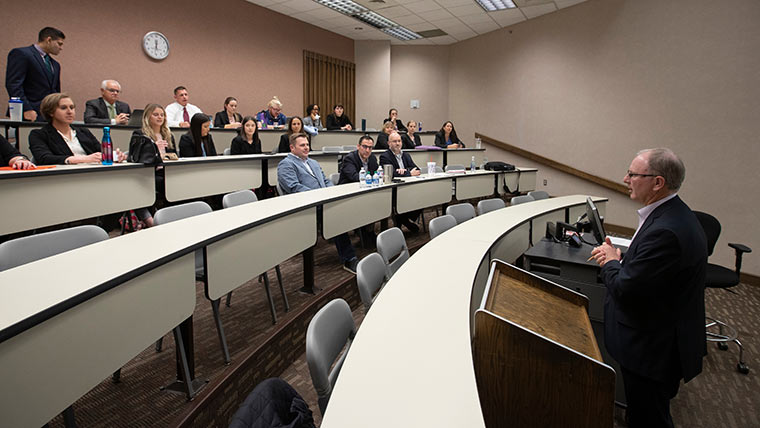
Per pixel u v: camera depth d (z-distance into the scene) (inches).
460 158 259.1
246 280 81.0
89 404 66.4
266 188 171.0
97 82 198.5
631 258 64.6
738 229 175.9
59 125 119.4
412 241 165.5
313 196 114.7
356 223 125.3
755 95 169.3
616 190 232.8
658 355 62.0
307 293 111.7
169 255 59.9
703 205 188.4
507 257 100.3
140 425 61.9
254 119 181.8
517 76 291.6
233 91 256.4
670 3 199.0
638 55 215.0
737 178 176.1
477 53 324.8
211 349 83.1
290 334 92.3
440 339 43.1
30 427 40.1
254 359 79.3
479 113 327.0
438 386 35.1
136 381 72.9
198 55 237.5
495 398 43.4
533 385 42.3
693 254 59.7
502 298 54.9
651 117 210.4
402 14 272.4
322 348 44.3
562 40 257.3
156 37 217.8
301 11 273.6
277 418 34.1
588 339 51.5
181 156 161.5
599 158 239.8
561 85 259.9
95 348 47.8
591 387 40.9
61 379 43.4
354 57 339.3
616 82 227.0
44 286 47.5
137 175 119.8
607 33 230.1
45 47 147.9
